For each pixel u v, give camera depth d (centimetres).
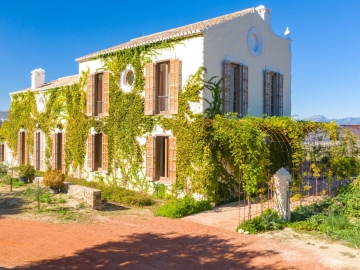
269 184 1121
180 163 1417
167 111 1499
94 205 1286
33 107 2458
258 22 1700
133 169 1661
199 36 1386
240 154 1107
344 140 1330
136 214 1226
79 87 2025
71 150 2083
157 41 1527
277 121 1284
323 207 1202
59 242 898
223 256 795
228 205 1367
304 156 1338
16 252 823
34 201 1384
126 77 1739
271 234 962
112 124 1777
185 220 1130
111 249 845
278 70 1830
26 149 2552
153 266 738
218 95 1425
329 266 730
